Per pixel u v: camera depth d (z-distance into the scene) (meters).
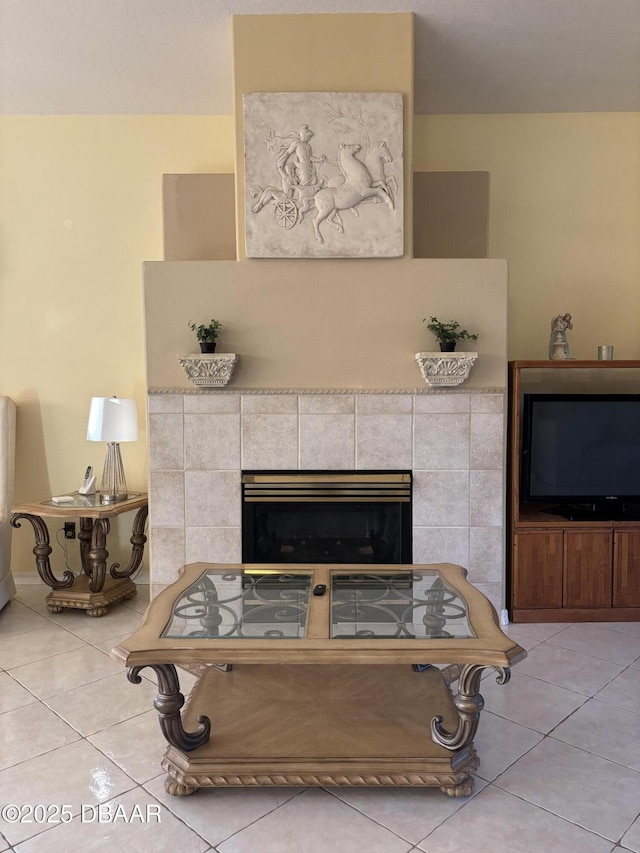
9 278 4.00
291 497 3.36
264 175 3.23
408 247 3.29
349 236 3.24
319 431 3.35
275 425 3.35
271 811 1.92
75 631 3.34
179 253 3.71
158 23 3.09
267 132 3.21
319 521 3.42
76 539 4.07
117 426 3.63
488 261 3.30
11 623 3.45
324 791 2.02
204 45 3.29
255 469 3.37
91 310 4.02
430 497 3.36
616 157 3.99
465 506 3.37
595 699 2.59
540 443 3.50
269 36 3.17
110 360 4.04
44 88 3.65
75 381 4.05
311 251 3.25
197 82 3.62
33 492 4.07
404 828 1.85
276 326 3.32
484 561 3.38
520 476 3.50
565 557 3.42
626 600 3.45
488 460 3.36
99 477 4.07
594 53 3.35
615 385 3.77
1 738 2.32
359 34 3.17
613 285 4.04
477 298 3.31
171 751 2.05
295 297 3.31
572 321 4.04
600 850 1.75
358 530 3.42
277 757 1.98
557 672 2.83
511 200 4.01
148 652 1.86
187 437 3.35
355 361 3.33
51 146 3.96
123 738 2.32
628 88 3.71
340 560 3.42
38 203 3.98
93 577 3.54
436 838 1.80
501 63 3.44
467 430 3.35
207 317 3.32
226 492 3.37
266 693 2.38
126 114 3.97
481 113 3.99
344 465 3.36
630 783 2.05
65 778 2.08
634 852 1.74
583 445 3.51
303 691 2.40
